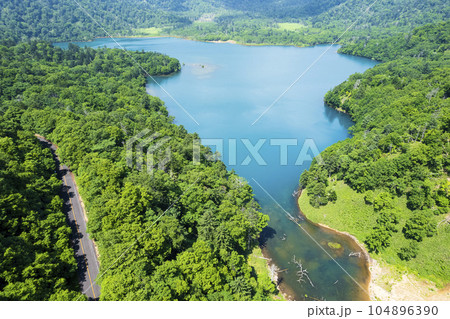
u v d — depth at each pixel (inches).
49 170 4379.9
